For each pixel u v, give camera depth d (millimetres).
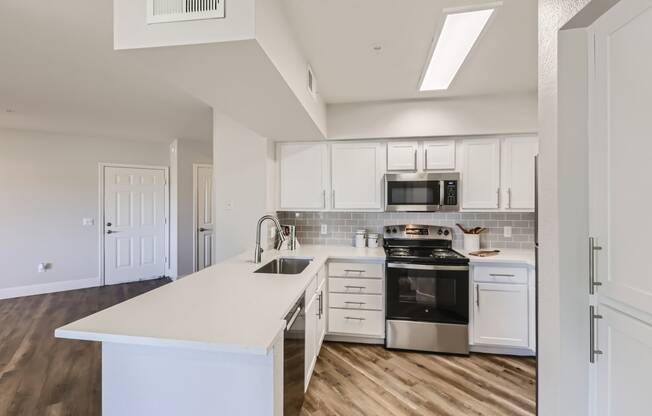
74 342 2967
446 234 3297
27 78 2670
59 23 1870
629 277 949
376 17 1741
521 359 2699
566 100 1121
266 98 1974
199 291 1712
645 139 892
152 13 1334
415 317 2809
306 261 2762
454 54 2137
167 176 5449
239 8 1292
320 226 3582
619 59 979
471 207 3066
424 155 3145
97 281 4906
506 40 2004
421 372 2482
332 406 2059
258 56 1429
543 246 1236
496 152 3021
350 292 2928
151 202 5328
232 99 1995
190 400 1247
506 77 2572
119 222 5066
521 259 2715
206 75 1633
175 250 5059
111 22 1862
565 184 1126
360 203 3238
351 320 2932
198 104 3324
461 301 2746
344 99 3059
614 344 1024
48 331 3238
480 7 1625
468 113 2996
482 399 2146
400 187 3113
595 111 1075
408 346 2816
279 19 1584
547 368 1218
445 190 3049
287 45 1733
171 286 1819
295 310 1705
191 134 4750
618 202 988
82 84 2799
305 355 1980
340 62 2289
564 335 1132
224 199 3168
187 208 5117
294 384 1709
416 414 1992
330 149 3285
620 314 996
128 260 5145
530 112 2896
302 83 2098
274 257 2701
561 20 1111
